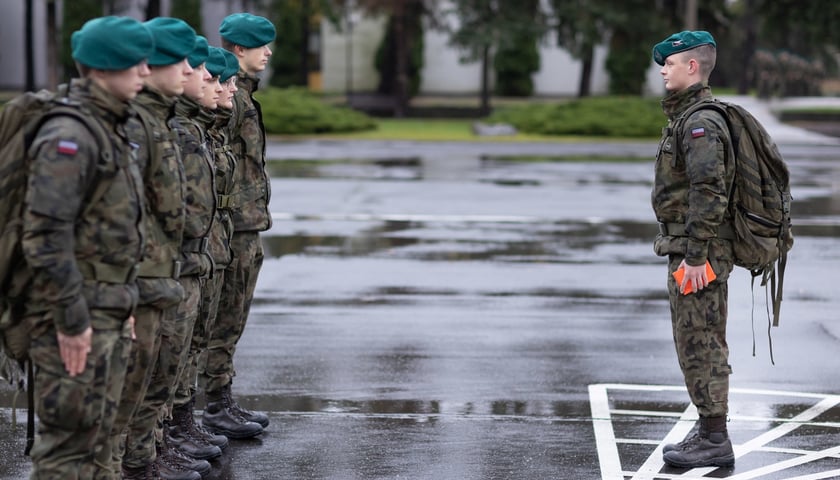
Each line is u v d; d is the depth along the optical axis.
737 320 10.27
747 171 5.98
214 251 6.17
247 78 6.69
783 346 9.25
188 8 51.00
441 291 11.54
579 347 9.17
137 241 4.45
